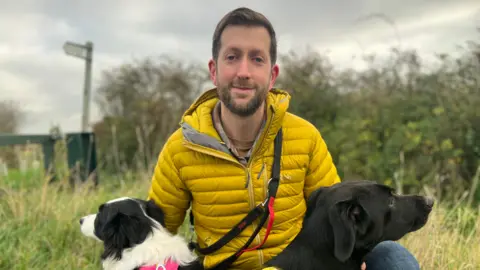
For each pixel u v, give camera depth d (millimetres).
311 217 1033
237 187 1016
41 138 2426
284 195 1036
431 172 2039
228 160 1002
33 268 1464
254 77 964
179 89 3684
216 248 1037
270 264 997
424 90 2334
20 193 1928
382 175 2139
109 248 1062
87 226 1131
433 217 1591
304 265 999
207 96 1092
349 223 945
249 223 1015
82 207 1915
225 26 983
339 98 2604
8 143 2426
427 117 2168
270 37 1000
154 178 1117
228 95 976
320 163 1097
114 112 3811
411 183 2031
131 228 1051
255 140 1017
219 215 1030
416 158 2117
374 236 997
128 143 3381
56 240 1636
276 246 1045
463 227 1650
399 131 2168
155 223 1078
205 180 1025
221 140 1014
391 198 1020
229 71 968
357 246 1001
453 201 1974
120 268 1030
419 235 1470
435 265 1369
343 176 2238
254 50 968
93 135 2506
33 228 1705
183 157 1044
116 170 3166
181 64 3752
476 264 1363
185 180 1051
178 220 1144
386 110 2311
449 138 2084
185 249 1073
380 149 2262
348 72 2703
